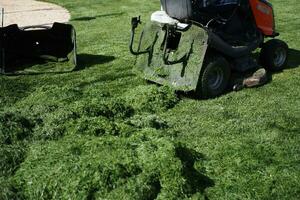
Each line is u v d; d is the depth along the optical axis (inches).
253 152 125.9
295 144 131.3
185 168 110.0
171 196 101.8
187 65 161.8
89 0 367.6
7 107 156.7
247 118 148.3
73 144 118.6
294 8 322.7
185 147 122.9
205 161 121.2
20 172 109.5
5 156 114.6
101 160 107.7
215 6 171.2
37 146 121.4
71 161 109.4
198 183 110.3
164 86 164.6
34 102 157.6
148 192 101.2
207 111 153.9
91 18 304.2
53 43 208.2
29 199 101.8
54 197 101.0
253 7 183.0
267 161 121.4
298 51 223.8
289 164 120.3
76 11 329.1
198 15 168.1
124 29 272.2
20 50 204.2
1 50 196.5
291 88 174.9
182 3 161.3
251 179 113.2
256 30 184.7
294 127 142.0
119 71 196.4
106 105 147.1
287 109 155.2
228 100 163.0
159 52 171.3
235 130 139.9
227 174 115.3
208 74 160.7
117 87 177.0
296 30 263.1
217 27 176.2
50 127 129.9
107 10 327.9
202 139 134.7
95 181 101.4
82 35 259.1
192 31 161.8
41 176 106.2
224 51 166.6
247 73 183.8
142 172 105.7
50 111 144.3
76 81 184.4
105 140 119.0
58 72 193.9
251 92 170.7
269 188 110.0
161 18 172.1
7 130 124.7
